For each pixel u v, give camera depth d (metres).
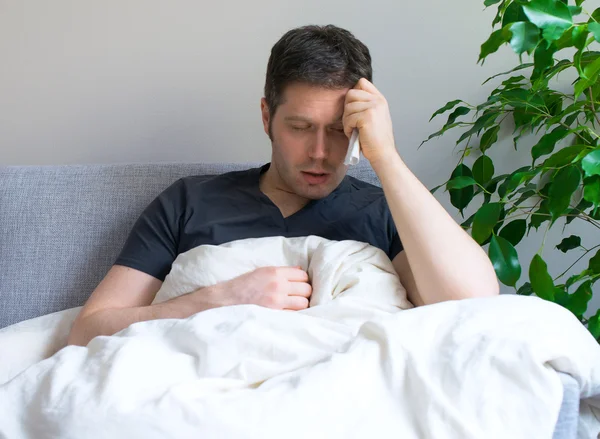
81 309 1.24
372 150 1.14
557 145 1.70
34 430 0.74
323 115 1.16
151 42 1.71
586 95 1.54
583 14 1.64
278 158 1.23
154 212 1.32
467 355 0.75
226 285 1.09
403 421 0.71
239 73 1.72
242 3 1.69
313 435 0.68
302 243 1.17
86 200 1.46
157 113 1.74
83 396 0.74
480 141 1.64
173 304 1.09
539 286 1.24
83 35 1.71
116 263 1.27
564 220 1.74
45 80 1.73
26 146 1.77
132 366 0.79
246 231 1.28
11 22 1.71
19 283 1.41
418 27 1.68
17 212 1.44
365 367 0.75
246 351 0.84
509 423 0.69
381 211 1.31
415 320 0.82
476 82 1.70
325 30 1.21
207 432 0.68
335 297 1.07
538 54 1.22
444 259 1.06
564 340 0.78
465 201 1.54
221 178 1.36
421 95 1.71
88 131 1.75
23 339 1.20
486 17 1.67
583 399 0.87
